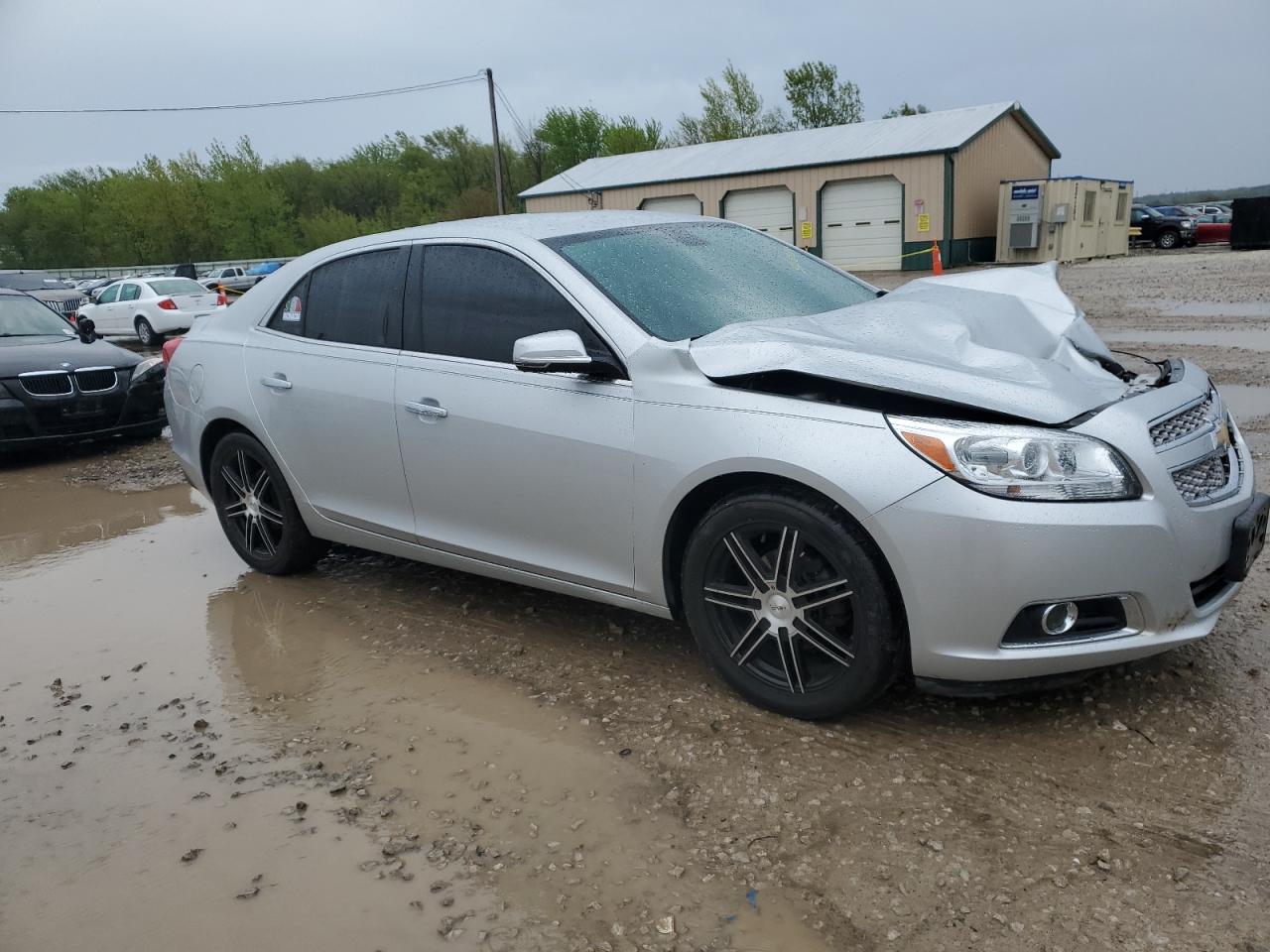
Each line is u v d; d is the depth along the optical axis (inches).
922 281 164.7
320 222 2669.8
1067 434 105.0
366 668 148.2
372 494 163.0
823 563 116.5
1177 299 572.7
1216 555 111.0
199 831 109.3
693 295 140.4
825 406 113.4
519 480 139.2
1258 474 206.8
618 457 127.5
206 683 147.3
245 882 99.9
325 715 134.3
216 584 191.5
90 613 180.1
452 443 146.0
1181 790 102.7
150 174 2454.5
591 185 1337.4
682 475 121.3
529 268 141.2
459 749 122.8
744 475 118.4
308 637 161.9
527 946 88.4
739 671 125.4
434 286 152.8
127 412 331.9
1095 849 94.8
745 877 95.2
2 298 362.6
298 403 169.8
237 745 128.0
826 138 1234.6
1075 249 1037.2
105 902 98.2
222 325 190.7
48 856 106.6
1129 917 85.7
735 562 123.1
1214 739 111.3
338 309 167.5
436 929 91.2
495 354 142.7
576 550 137.0
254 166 2598.4
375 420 156.9
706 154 1332.4
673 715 126.5
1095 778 105.9
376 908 94.6
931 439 106.3
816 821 102.6
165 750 128.0
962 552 104.6
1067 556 102.9
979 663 107.8
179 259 2508.6
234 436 185.3
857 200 1138.7
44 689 148.7
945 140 1074.7
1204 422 117.5
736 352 119.8
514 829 105.5
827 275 165.3
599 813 107.1
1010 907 88.1
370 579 187.0
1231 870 90.5
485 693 137.1
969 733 117.0
